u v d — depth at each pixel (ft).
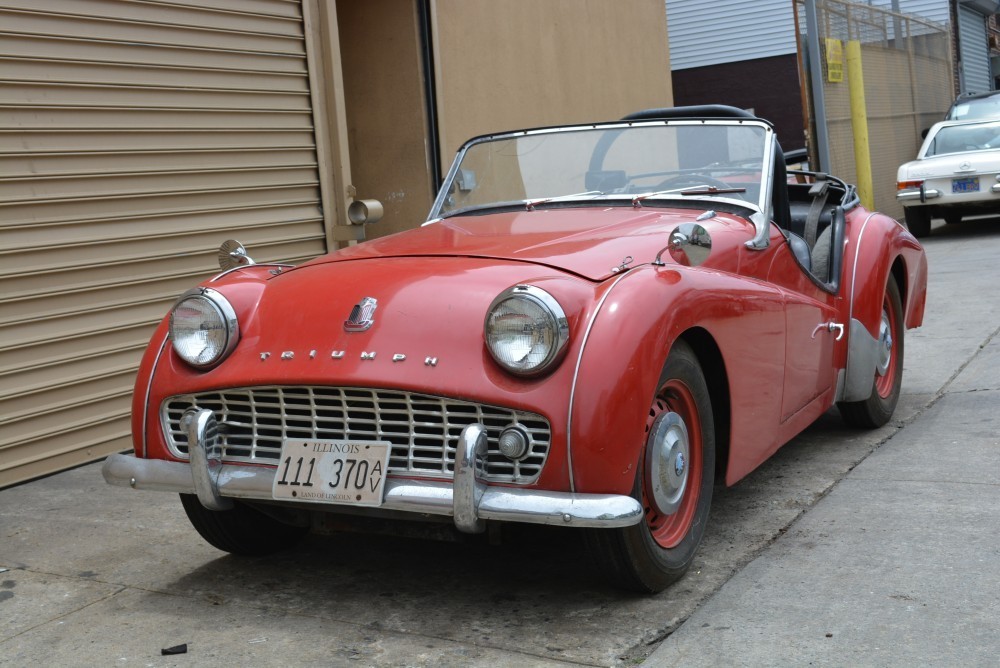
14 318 15.14
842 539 10.86
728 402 10.45
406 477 8.95
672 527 9.93
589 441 8.52
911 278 16.52
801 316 12.15
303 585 10.56
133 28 17.06
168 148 17.60
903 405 16.88
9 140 15.19
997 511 11.28
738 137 13.08
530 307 8.57
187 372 10.08
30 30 15.48
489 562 10.93
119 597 10.48
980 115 47.80
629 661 8.37
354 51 25.13
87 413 16.12
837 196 18.16
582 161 13.43
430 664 8.51
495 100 27.20
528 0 28.50
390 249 10.96
